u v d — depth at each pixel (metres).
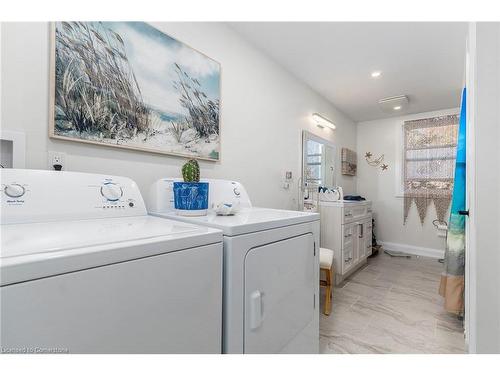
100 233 0.72
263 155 2.28
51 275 0.48
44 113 1.06
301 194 2.82
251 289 0.90
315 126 3.13
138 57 1.35
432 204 3.79
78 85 1.13
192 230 0.80
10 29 0.98
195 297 0.73
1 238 0.63
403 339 1.69
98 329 0.54
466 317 1.55
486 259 0.93
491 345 0.93
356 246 3.05
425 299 2.32
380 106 3.57
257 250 0.93
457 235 1.90
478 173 0.95
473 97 1.04
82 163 1.17
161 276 0.65
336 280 2.66
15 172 0.87
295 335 1.14
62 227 0.81
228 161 1.93
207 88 1.72
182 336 0.69
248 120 2.11
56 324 0.49
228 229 0.84
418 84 2.86
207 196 1.22
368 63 2.42
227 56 1.89
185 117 1.58
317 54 2.28
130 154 1.35
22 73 1.00
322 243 2.78
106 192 1.06
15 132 0.99
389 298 2.35
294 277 1.14
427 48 2.13
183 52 1.56
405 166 4.00
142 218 1.08
